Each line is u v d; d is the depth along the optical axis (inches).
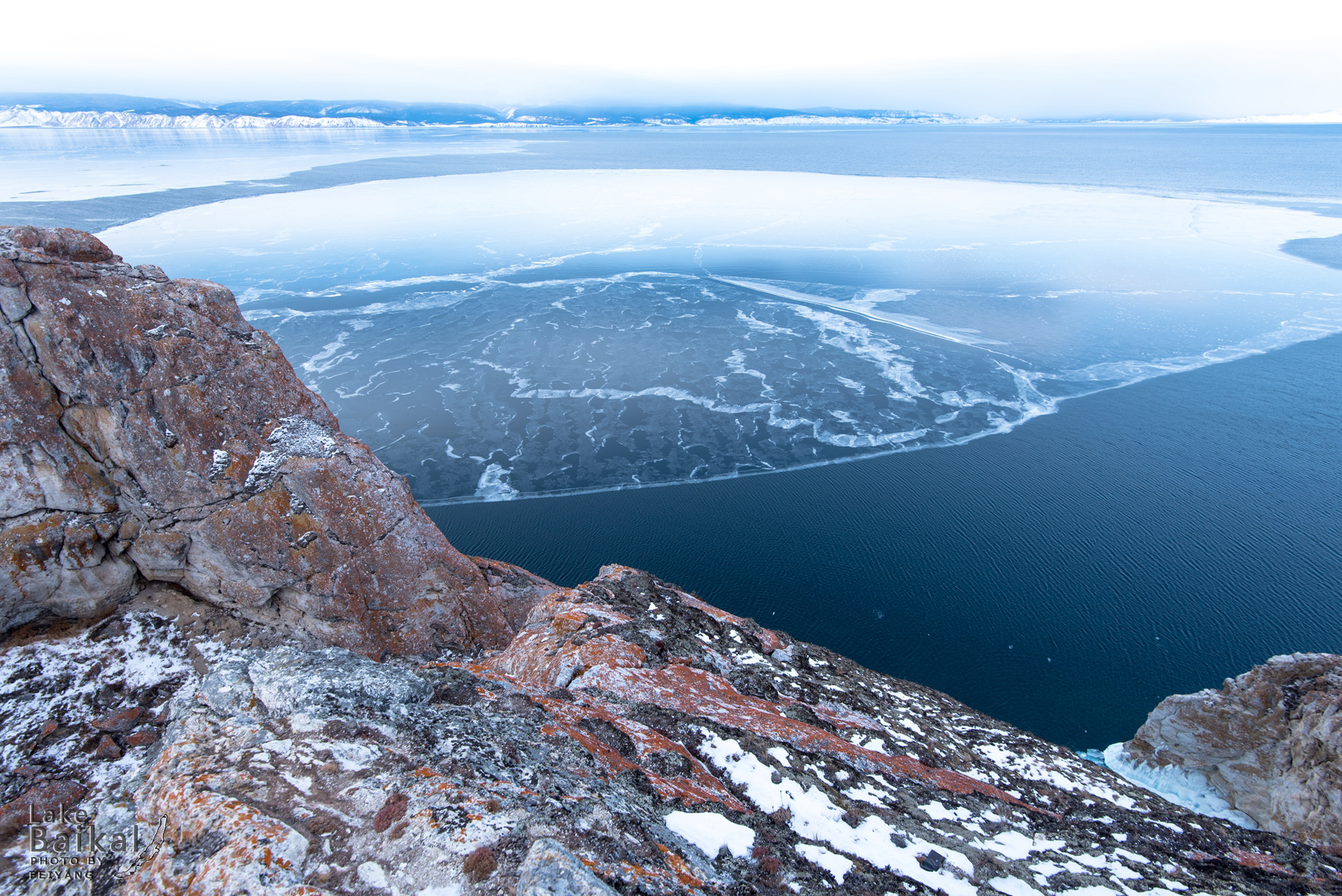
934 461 2405.3
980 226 6013.8
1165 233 5698.8
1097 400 2874.0
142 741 629.9
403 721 540.4
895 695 1040.2
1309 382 3004.4
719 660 891.4
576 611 898.1
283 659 614.9
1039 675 1508.4
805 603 1723.7
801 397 2901.1
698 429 2625.5
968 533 1999.3
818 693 907.4
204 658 760.3
